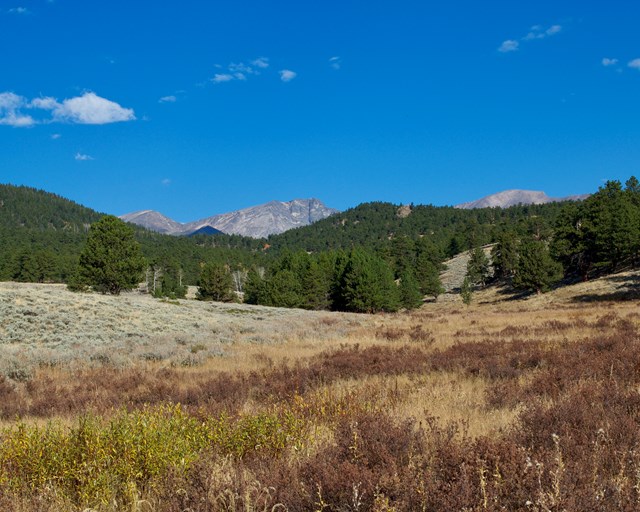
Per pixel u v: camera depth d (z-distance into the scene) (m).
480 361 13.26
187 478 4.24
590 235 74.44
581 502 3.35
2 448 5.15
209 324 34.31
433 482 3.86
